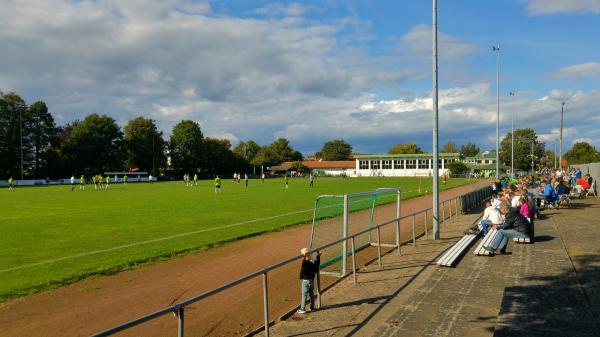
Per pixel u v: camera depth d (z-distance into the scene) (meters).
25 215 25.62
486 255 12.30
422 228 19.47
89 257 13.95
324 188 55.16
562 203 24.20
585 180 31.55
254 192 47.00
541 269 10.61
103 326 8.20
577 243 13.70
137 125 111.75
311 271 8.38
